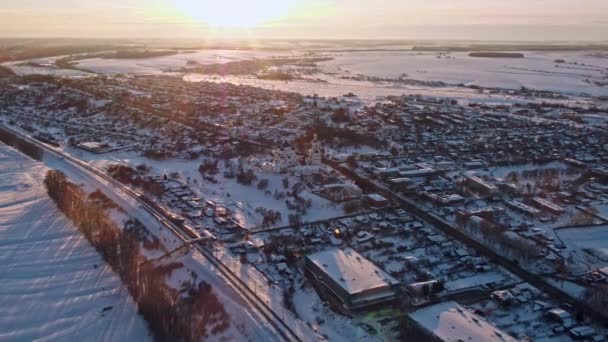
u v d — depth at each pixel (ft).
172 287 282.56
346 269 286.05
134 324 254.06
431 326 233.14
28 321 255.70
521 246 323.37
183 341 229.25
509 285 290.35
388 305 265.34
